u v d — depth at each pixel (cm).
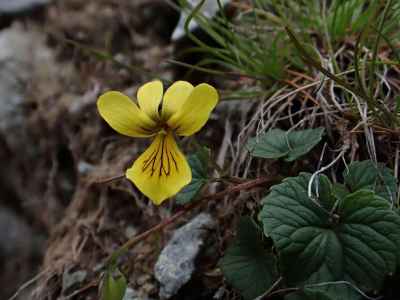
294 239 14
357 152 16
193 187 15
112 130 20
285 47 17
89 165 20
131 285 16
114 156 19
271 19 18
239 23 19
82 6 22
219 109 18
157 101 15
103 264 17
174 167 14
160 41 21
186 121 14
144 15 22
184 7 18
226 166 17
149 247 17
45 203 21
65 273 17
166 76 20
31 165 21
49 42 22
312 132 15
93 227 18
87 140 20
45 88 21
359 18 18
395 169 15
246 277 15
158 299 16
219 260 15
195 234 16
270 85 18
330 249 14
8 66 22
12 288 21
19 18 23
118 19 22
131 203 18
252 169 17
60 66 22
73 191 21
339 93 17
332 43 18
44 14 23
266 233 14
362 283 14
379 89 17
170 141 15
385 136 16
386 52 17
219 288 16
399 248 14
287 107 17
